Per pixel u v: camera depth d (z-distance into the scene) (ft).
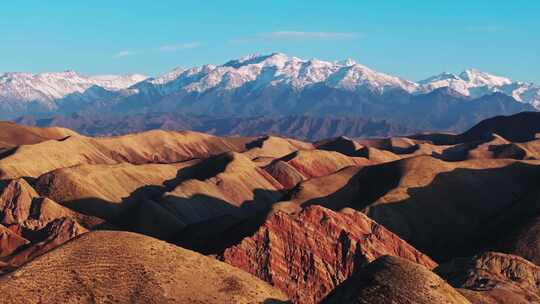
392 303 209.26
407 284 215.31
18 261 426.10
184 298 209.87
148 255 223.30
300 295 344.90
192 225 474.08
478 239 483.10
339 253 363.35
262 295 223.30
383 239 381.19
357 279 225.15
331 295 230.27
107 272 213.05
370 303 211.00
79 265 214.28
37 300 199.72
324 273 353.51
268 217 367.66
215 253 363.76
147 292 208.44
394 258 229.25
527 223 435.53
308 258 356.38
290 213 388.78
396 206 522.06
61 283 206.59
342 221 377.09
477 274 296.30
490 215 531.91
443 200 537.24
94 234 229.25
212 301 211.82
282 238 361.30
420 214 520.42
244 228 379.14
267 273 348.79
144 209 530.68
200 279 220.02
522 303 267.59
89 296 203.82
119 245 224.33
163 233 510.58
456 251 480.64
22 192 530.27
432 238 504.43
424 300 209.97
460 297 219.41
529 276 308.81
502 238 441.27
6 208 520.83
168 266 220.84
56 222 469.16
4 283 203.51
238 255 353.92
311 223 370.12
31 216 516.32
